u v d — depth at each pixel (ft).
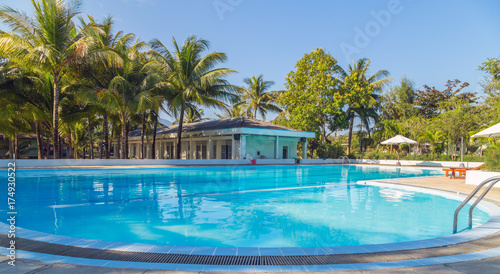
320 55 103.65
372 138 123.75
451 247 12.16
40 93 64.44
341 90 102.78
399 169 75.51
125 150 74.74
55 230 17.04
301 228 17.87
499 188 31.89
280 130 89.25
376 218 20.44
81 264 10.03
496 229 15.03
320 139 117.39
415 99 146.10
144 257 10.79
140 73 75.41
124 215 20.94
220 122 101.24
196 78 79.87
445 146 97.45
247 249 11.83
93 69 70.23
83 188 34.35
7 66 59.82
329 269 9.84
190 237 15.89
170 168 63.72
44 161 58.13
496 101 75.10
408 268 9.95
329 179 47.60
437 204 25.50
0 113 59.41
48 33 56.95
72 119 70.69
